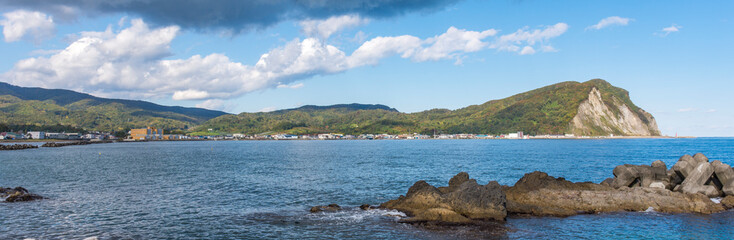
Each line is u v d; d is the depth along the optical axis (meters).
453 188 35.94
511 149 171.88
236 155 127.12
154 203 38.22
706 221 29.61
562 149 170.25
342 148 197.00
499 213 30.06
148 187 48.94
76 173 66.12
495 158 106.88
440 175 63.31
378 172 67.44
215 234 27.47
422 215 30.05
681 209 32.34
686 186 37.34
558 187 37.44
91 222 30.61
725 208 32.88
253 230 28.33
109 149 178.88
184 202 38.75
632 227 28.22
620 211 32.25
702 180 37.44
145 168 75.62
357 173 65.75
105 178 58.56
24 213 33.19
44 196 42.00
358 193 44.38
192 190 46.47
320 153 141.12
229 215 32.94
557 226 28.27
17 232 27.55
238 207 36.28
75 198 40.78
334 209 34.12
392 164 85.38
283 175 62.53
